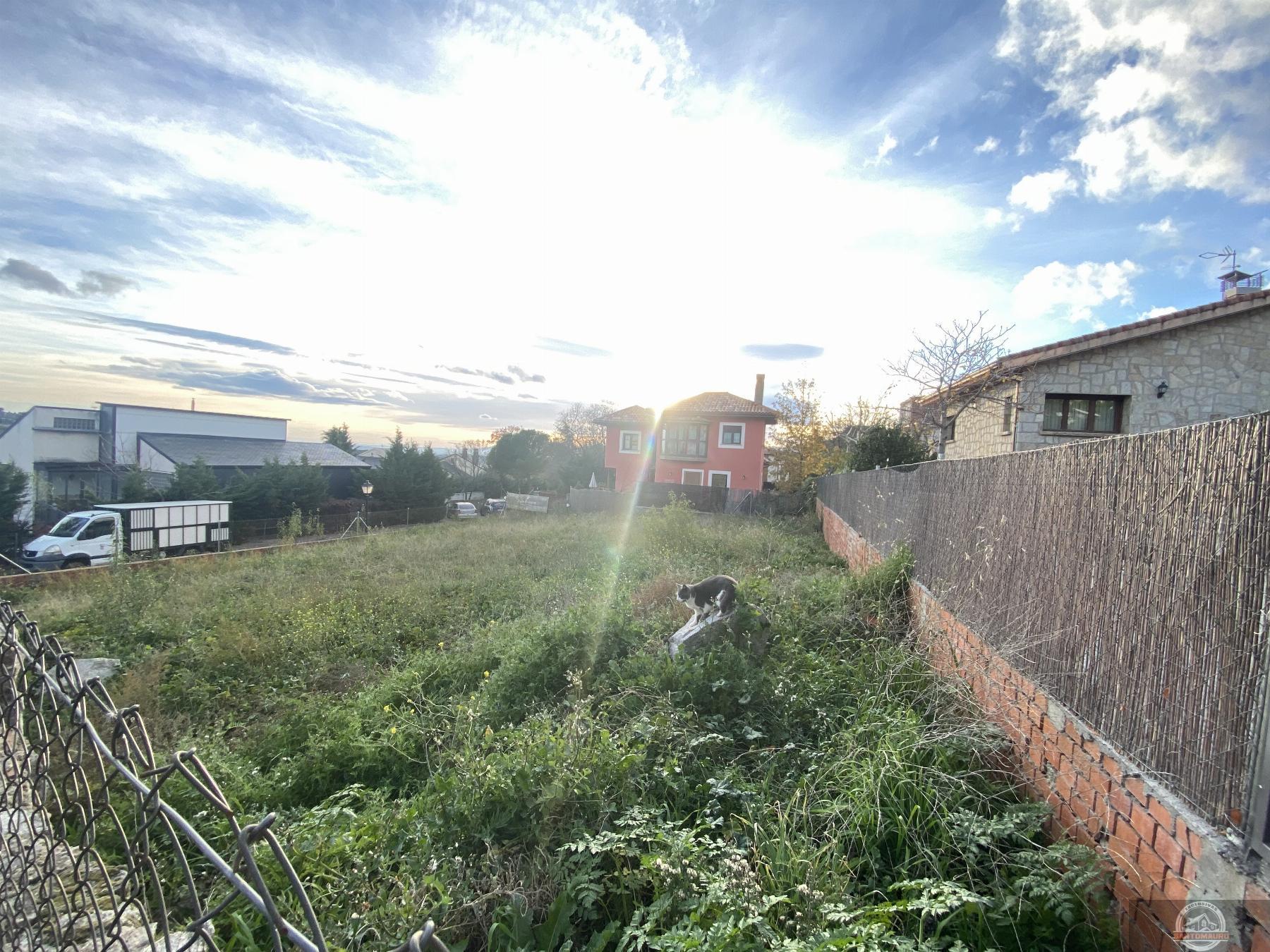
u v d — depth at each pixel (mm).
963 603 3744
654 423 31328
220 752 3824
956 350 15398
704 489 26750
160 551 14836
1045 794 2426
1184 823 1574
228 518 18859
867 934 1703
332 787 3490
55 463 27891
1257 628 1384
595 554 11383
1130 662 1922
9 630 2086
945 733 2902
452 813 2568
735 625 4711
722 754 3189
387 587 8984
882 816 2422
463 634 6652
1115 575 2057
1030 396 13273
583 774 2643
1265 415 1388
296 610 7418
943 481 4527
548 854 2330
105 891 1984
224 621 6832
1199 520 1637
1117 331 12523
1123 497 2041
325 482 26734
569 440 55156
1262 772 1340
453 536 15484
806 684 3861
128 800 2898
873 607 5293
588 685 4258
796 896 1958
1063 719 2314
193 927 1047
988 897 1979
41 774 1690
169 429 30875
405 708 4430
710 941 1688
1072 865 1978
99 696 1436
